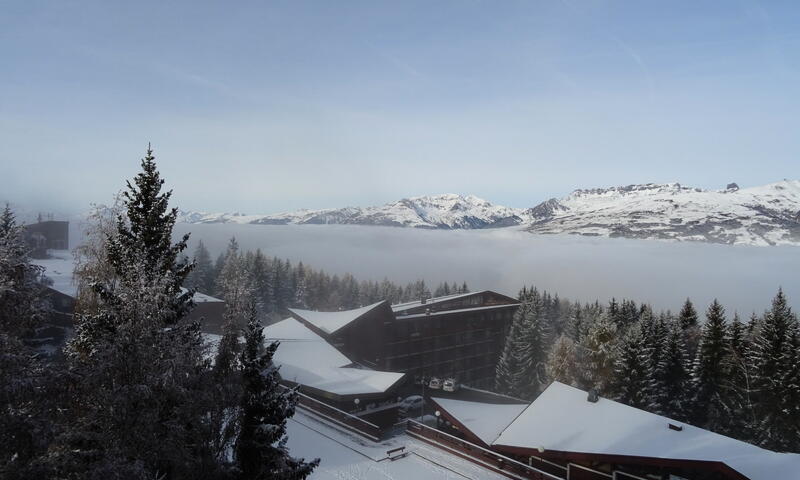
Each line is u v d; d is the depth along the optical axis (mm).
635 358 54281
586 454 29312
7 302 14852
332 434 36094
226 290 70438
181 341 16953
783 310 54000
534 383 72500
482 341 81875
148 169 19641
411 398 51438
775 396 47938
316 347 55125
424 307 77812
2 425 12602
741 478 25031
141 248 18156
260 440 19734
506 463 31672
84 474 13047
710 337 54688
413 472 30781
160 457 14750
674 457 27094
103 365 14367
